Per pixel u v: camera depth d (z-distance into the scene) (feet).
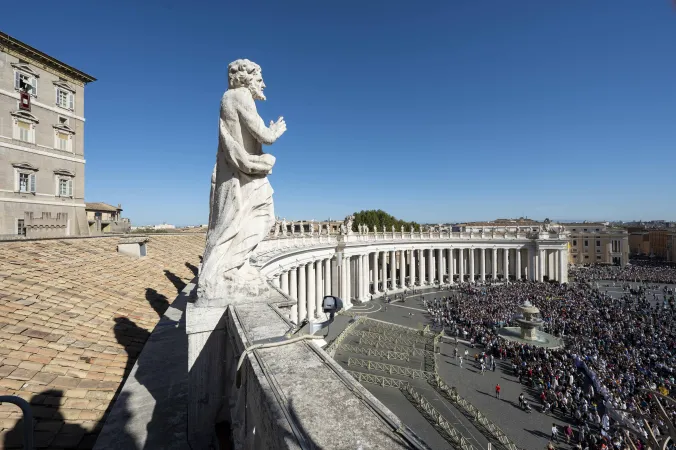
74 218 142.72
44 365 23.06
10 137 120.67
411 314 173.68
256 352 14.79
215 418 21.52
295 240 131.34
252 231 24.47
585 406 79.61
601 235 404.57
